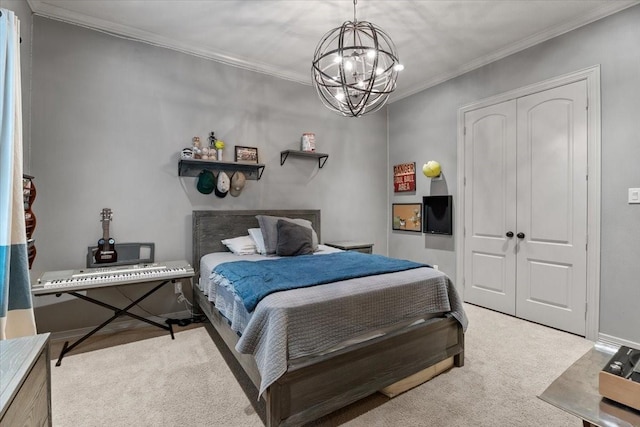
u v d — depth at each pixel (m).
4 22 1.53
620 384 1.08
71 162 2.66
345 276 1.97
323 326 1.64
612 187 2.51
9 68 1.55
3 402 0.70
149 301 3.01
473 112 3.56
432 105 4.04
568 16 2.66
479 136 3.50
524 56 3.09
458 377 2.07
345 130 4.32
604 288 2.56
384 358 1.81
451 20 2.73
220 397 1.85
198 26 2.84
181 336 2.71
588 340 2.63
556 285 2.87
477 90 3.52
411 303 1.99
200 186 3.21
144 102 2.97
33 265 2.52
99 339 2.65
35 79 2.51
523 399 1.83
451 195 3.82
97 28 2.75
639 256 2.38
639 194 2.38
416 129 4.27
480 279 3.51
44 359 1.01
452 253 3.82
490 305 3.41
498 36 2.98
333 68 3.60
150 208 3.00
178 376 2.07
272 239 3.08
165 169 3.08
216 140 3.31
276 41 3.10
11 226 1.55
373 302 1.83
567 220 2.79
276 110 3.75
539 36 2.93
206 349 2.46
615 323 2.50
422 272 2.18
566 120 2.79
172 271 2.59
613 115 2.50
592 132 2.62
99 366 2.20
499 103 3.30
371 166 4.57
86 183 2.72
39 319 2.59
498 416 1.68
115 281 2.32
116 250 2.83
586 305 2.67
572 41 2.74
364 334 1.78
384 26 2.81
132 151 2.91
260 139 3.63
